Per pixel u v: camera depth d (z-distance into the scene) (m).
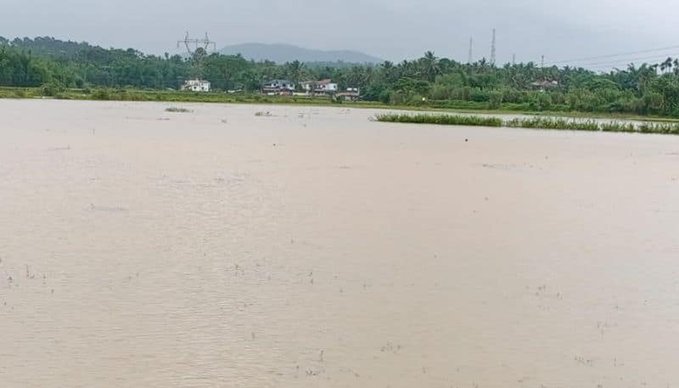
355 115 106.50
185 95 150.12
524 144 63.97
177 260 20.95
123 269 19.88
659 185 40.59
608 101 130.62
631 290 19.72
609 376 14.09
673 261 22.98
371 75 185.75
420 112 119.12
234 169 39.72
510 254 23.16
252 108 120.31
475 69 176.50
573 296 19.02
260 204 29.83
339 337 15.54
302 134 66.12
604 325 16.89
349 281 19.55
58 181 33.47
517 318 17.14
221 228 25.25
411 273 20.52
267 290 18.47
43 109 92.00
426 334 15.89
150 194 31.12
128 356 14.19
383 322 16.50
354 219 27.58
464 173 41.94
